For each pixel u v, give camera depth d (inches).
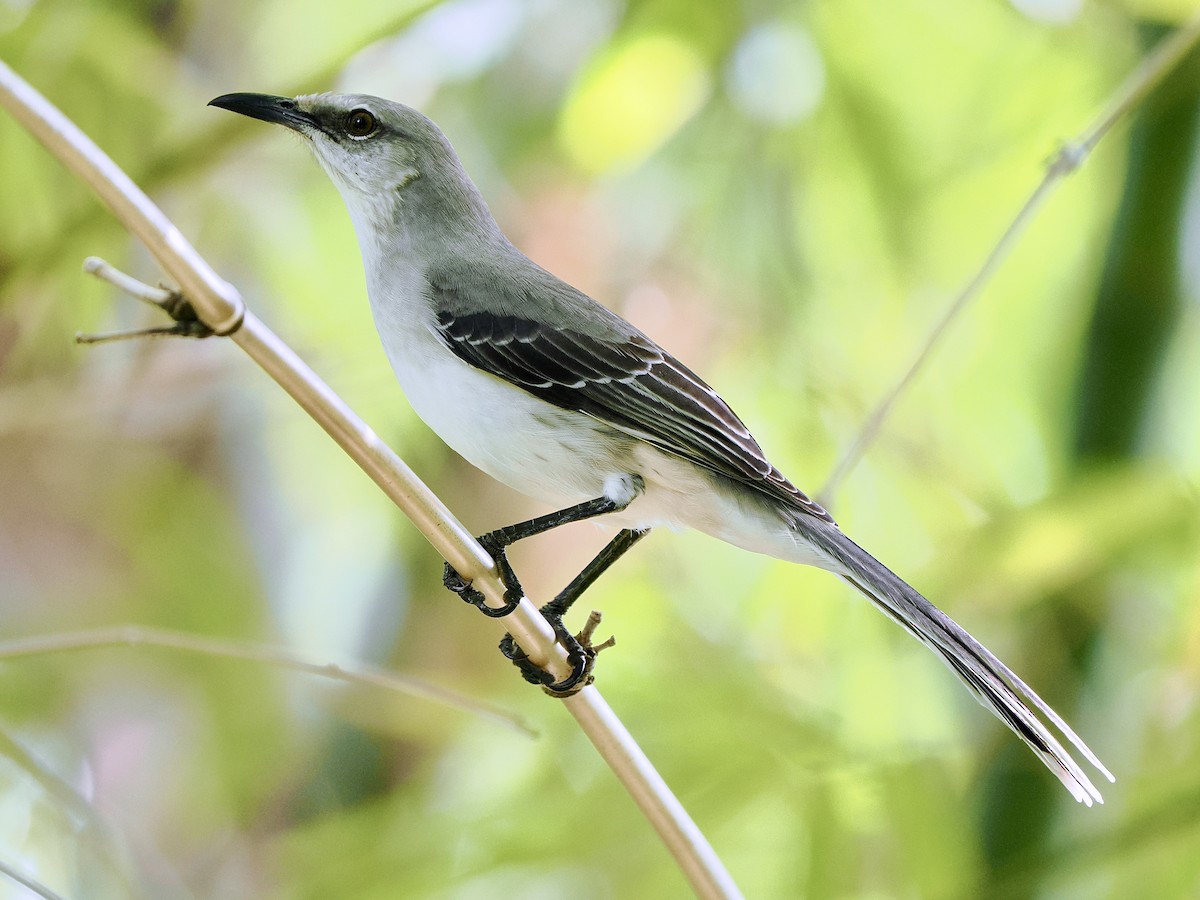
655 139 179.8
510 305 174.7
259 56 181.3
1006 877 176.1
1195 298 178.2
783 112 178.9
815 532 174.2
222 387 181.5
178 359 181.2
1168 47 174.2
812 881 175.9
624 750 172.6
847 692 177.9
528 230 182.4
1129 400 178.1
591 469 174.6
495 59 179.8
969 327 180.2
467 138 180.5
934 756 176.7
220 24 181.2
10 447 183.6
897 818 176.2
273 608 183.2
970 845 177.2
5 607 182.9
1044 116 179.2
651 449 174.6
